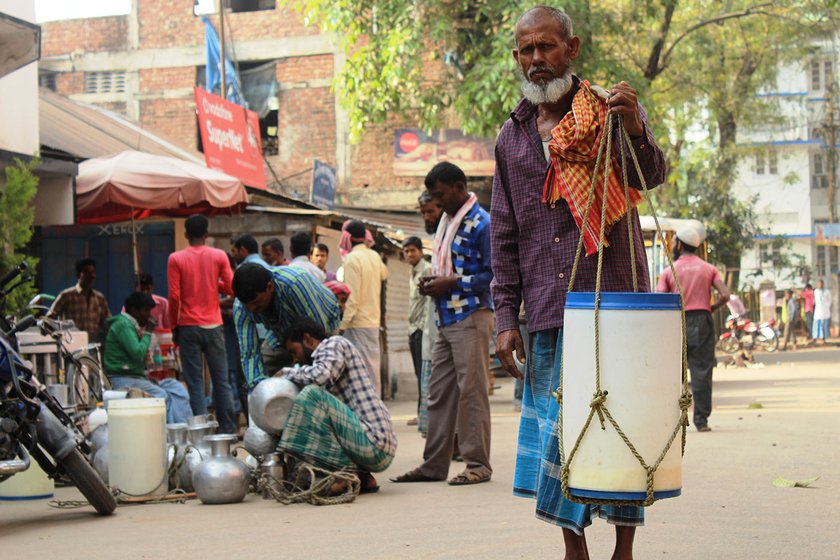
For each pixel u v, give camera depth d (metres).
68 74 30.28
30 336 8.66
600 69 23.36
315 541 5.65
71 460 6.71
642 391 3.76
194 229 11.31
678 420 3.82
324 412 7.23
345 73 25.33
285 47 29.31
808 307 39.72
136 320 10.99
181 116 29.88
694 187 37.94
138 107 30.05
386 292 19.72
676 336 3.83
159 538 5.94
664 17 26.28
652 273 19.58
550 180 4.32
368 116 25.69
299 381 7.39
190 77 29.89
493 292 4.57
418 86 25.12
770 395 16.31
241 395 13.02
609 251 4.25
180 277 11.18
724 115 33.59
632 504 3.80
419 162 27.36
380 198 28.31
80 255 17.28
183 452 7.79
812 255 54.84
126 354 10.66
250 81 29.50
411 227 23.69
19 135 11.67
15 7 11.86
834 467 8.09
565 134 4.19
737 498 6.70
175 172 12.26
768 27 30.55
